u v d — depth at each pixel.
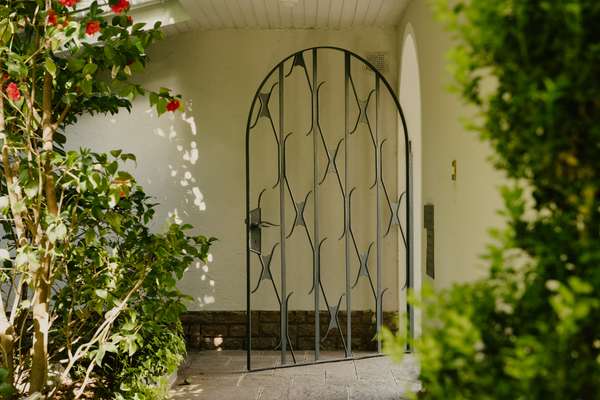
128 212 4.00
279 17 5.61
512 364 1.27
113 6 3.38
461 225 3.39
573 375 1.29
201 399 4.41
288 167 5.93
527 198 2.28
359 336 5.88
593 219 1.40
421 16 4.56
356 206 5.90
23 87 3.31
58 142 3.98
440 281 3.94
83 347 3.97
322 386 4.67
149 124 5.99
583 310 1.23
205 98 5.97
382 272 5.88
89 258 3.77
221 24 5.81
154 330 3.78
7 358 3.41
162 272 3.71
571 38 1.37
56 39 3.23
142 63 3.51
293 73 5.93
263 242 5.94
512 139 1.47
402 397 4.37
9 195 3.36
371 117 5.88
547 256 1.42
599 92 1.36
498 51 1.46
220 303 5.97
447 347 1.38
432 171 4.21
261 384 4.76
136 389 4.02
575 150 1.40
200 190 5.97
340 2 5.19
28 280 3.43
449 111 3.67
